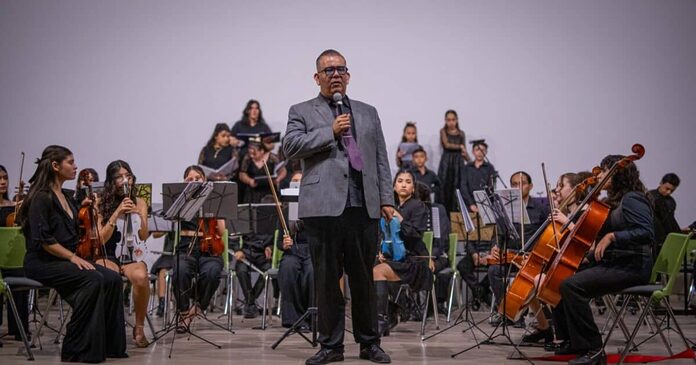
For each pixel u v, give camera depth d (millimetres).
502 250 5062
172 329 5258
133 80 8555
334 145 3738
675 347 4668
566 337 4234
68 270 4027
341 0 8664
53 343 4770
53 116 8492
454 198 8227
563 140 8602
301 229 5723
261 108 8602
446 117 8414
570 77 8617
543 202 6469
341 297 3869
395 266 5223
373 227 3826
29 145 8477
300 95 8625
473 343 4809
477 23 8641
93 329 3975
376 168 3912
